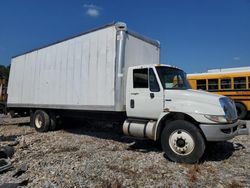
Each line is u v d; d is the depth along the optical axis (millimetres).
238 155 6414
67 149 6969
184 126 5672
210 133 5461
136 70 6836
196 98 5793
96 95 7672
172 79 6676
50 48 9672
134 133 6672
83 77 8164
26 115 11922
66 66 8859
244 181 4578
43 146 7336
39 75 10109
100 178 4648
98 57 7691
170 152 5828
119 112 7613
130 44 7359
